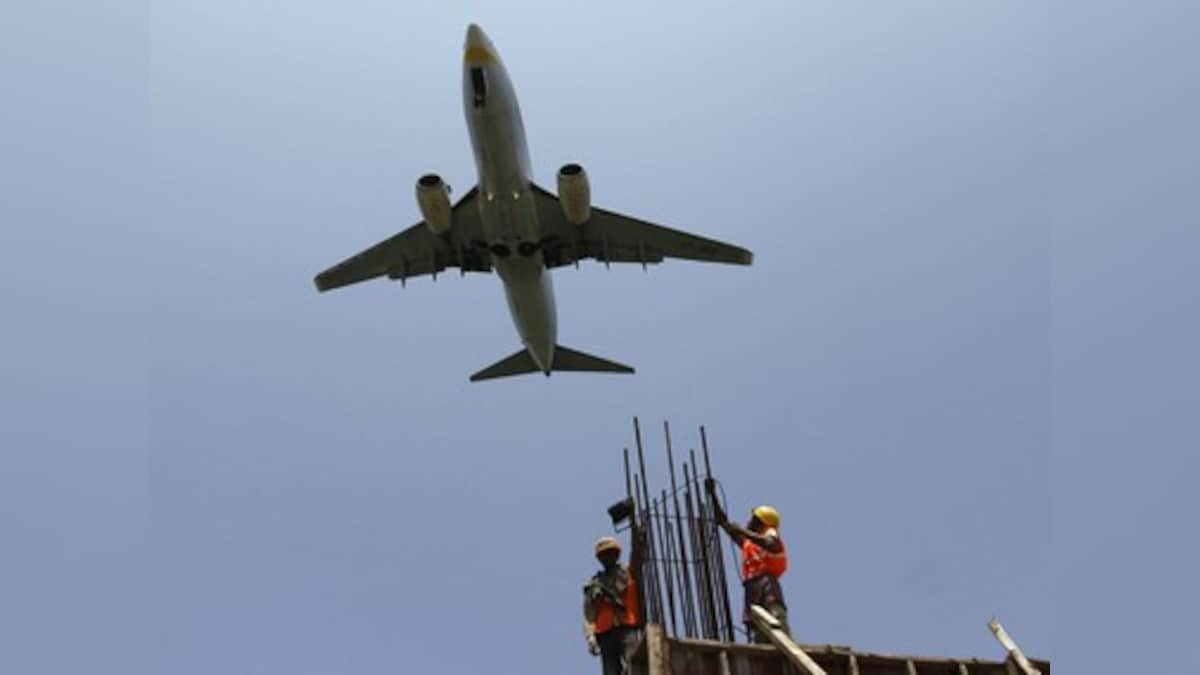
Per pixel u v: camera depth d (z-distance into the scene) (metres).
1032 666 40.69
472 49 90.81
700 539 46.91
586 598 46.84
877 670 38.72
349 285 110.94
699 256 105.75
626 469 47.81
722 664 36.22
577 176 95.69
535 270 102.31
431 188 97.19
